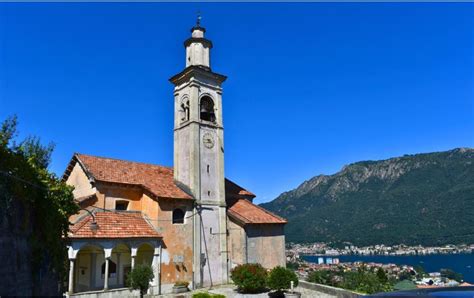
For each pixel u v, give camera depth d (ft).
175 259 111.55
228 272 124.57
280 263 133.59
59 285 69.00
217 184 129.08
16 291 51.52
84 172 114.32
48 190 63.21
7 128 74.59
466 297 29.22
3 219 48.32
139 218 111.96
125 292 98.22
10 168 51.70
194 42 135.54
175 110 134.92
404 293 31.55
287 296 95.81
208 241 121.60
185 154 127.24
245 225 125.29
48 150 107.65
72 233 92.17
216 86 136.36
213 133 131.85
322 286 104.37
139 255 114.01
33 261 58.44
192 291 109.50
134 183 115.55
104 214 105.70
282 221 136.98
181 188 124.47
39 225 61.36
